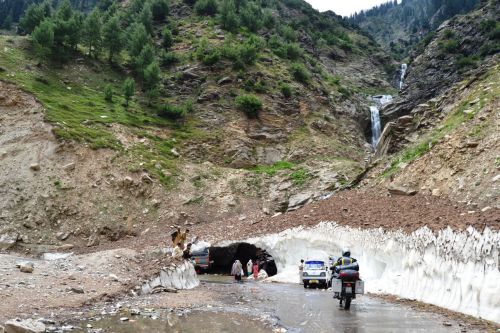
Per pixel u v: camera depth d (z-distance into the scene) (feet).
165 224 127.03
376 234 60.95
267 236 97.25
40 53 182.80
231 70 207.41
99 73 196.75
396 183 85.76
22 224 116.78
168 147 162.20
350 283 39.86
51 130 138.31
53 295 36.32
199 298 45.91
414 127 110.93
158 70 190.08
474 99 88.17
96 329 27.76
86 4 511.40
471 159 71.26
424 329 29.63
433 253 43.37
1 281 38.40
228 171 154.51
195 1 283.79
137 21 246.88
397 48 536.01
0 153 132.46
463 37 218.59
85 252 108.17
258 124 187.42
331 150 185.78
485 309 33.63
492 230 35.14
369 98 280.92
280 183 145.38
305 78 222.07
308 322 32.63
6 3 490.49
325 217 86.43
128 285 44.47
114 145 144.66
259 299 47.67
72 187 127.34
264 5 374.02
